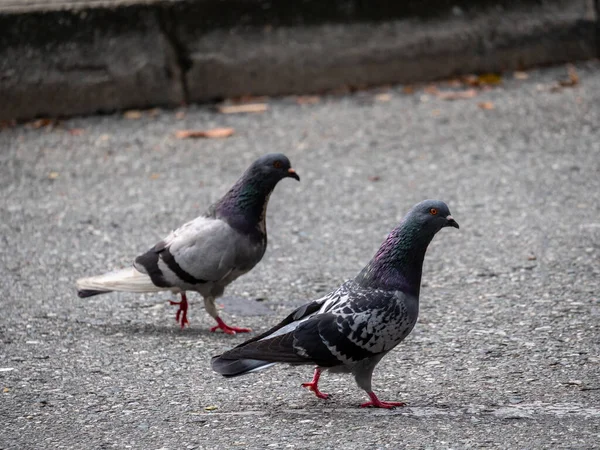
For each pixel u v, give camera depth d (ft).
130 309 35.12
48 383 28.40
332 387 28.12
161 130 55.77
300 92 60.95
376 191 46.80
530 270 36.96
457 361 29.45
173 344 31.71
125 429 25.05
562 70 63.67
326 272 38.04
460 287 35.86
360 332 25.30
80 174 49.62
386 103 59.26
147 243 40.98
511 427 24.47
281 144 53.21
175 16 58.59
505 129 54.34
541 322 32.14
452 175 48.32
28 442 24.35
